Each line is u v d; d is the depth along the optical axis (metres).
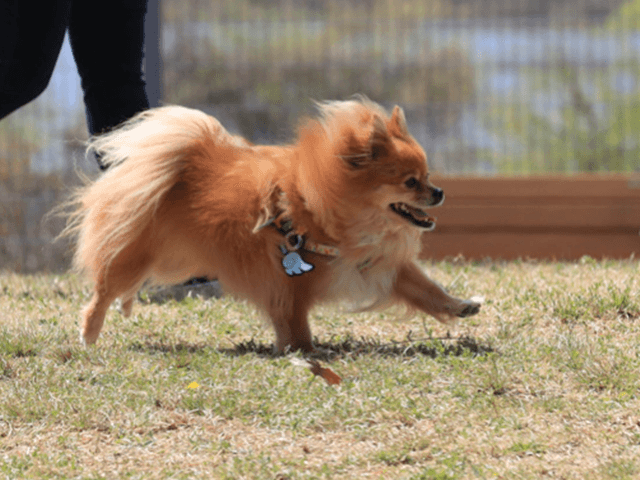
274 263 8.24
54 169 17.55
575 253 16.78
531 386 7.09
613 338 8.44
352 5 19.86
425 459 5.84
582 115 17.89
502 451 5.89
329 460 5.85
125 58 10.17
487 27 17.70
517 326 8.94
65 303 11.25
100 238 8.75
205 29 18.77
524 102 17.66
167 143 8.52
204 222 8.36
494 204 16.81
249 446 6.11
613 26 17.75
